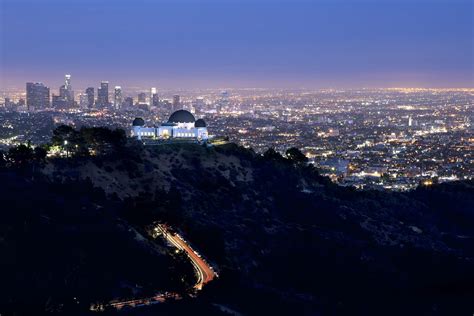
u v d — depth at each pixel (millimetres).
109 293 166125
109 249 186875
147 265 184125
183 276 183625
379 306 193250
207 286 179250
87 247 184750
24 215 193000
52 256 176250
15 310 150250
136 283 174875
